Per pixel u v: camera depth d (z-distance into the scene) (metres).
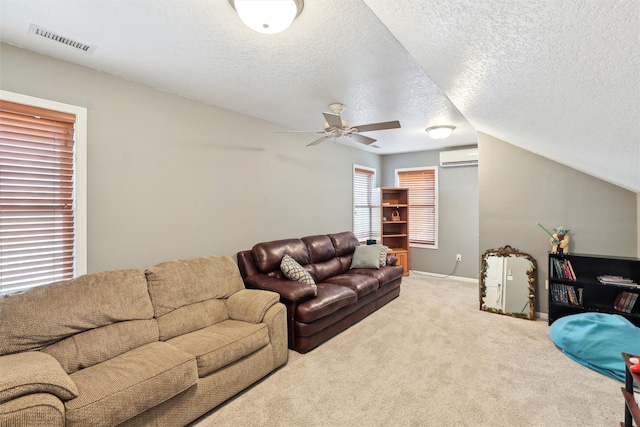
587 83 1.31
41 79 2.23
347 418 1.98
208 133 3.33
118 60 2.34
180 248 3.08
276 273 3.54
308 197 4.75
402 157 6.46
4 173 2.13
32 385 1.38
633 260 3.11
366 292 3.68
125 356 1.94
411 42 1.68
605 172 2.96
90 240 2.47
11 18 1.80
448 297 4.59
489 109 2.55
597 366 2.51
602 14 0.85
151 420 1.73
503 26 1.15
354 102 3.31
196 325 2.48
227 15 1.77
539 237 3.79
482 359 2.73
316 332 2.96
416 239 6.32
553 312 3.51
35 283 2.27
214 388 2.05
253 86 2.86
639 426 1.50
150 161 2.85
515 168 3.92
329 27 1.89
